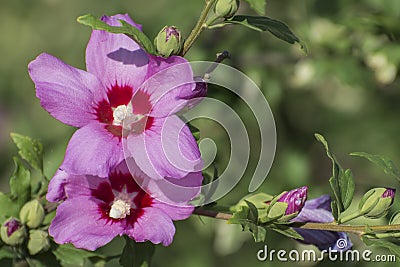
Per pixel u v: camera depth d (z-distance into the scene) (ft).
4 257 2.46
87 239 2.31
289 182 3.35
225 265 3.50
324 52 3.30
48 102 2.33
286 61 3.29
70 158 2.29
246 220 2.38
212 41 3.28
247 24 2.42
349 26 3.22
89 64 2.39
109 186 2.38
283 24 2.45
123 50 2.40
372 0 3.27
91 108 2.36
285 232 2.38
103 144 2.31
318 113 3.55
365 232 2.40
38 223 2.47
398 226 2.40
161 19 3.52
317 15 3.31
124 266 2.44
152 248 2.45
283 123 3.43
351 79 3.25
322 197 2.48
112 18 2.40
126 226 2.34
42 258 2.48
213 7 2.45
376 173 3.56
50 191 2.36
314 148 3.54
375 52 3.22
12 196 2.50
